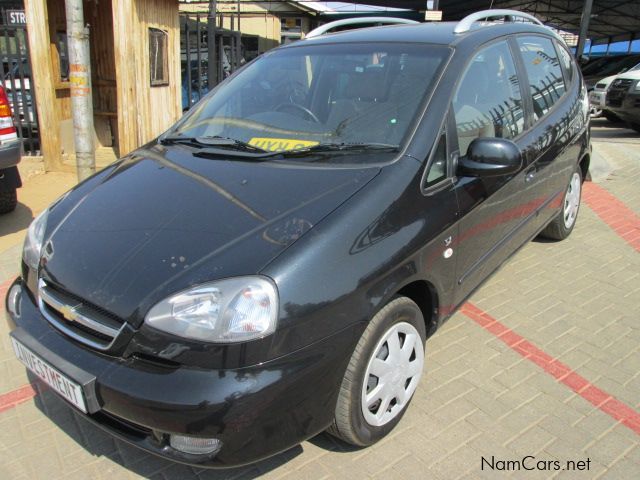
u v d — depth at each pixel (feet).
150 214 8.16
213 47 35.76
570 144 14.12
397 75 10.09
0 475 8.13
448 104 9.46
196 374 6.58
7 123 16.65
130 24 23.76
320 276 7.03
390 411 8.58
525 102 12.07
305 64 11.30
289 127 10.10
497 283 13.99
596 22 92.94
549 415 9.23
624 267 14.92
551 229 15.93
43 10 22.04
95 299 7.15
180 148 10.29
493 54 11.25
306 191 8.06
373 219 7.73
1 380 10.33
